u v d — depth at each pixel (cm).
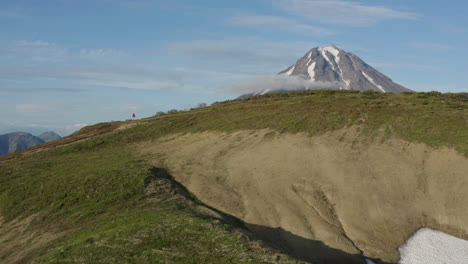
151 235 1625
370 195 2623
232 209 2481
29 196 2681
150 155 4116
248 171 3159
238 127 4622
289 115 4656
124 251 1456
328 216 2420
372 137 3553
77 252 1490
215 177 3095
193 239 1579
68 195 2623
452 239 2198
